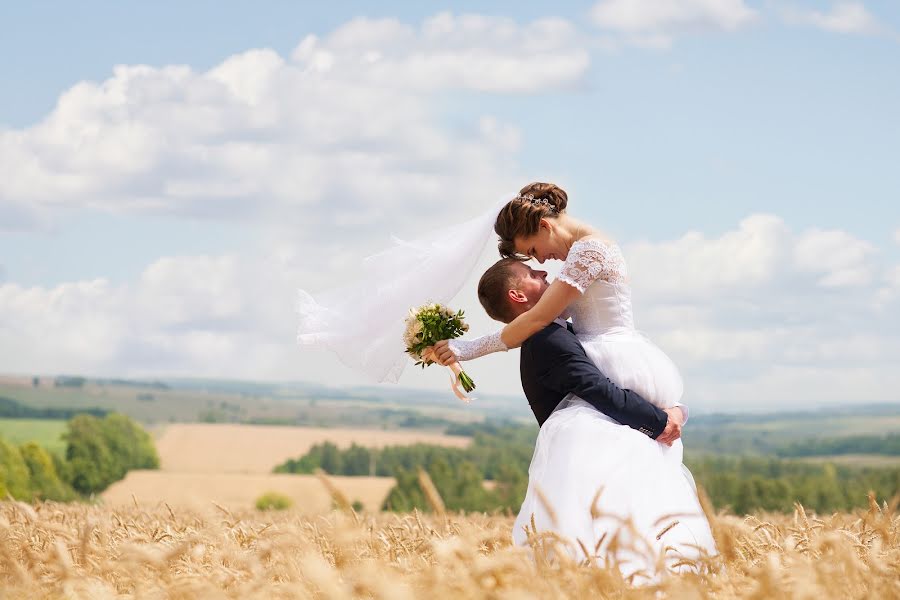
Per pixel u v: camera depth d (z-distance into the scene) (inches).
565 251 236.1
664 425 213.5
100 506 309.7
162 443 5118.1
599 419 209.8
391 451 4913.9
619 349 221.9
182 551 134.8
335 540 134.8
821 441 7037.4
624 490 197.2
